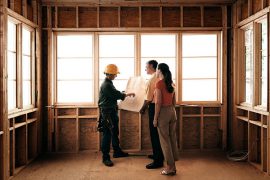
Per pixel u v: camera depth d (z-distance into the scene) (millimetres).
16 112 4531
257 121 4871
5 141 4035
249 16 4938
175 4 5633
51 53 5633
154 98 4469
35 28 5375
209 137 5859
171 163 4293
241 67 5516
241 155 5344
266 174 4359
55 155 5520
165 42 5758
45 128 5734
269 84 4273
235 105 5543
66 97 5773
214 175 4340
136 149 5750
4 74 3990
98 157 5359
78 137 5695
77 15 5609
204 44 5793
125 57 5746
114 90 4914
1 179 3992
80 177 4277
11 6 4355
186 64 5797
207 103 5770
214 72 5820
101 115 4953
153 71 4754
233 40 5621
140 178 4203
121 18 5695
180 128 5727
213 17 5754
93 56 5688
